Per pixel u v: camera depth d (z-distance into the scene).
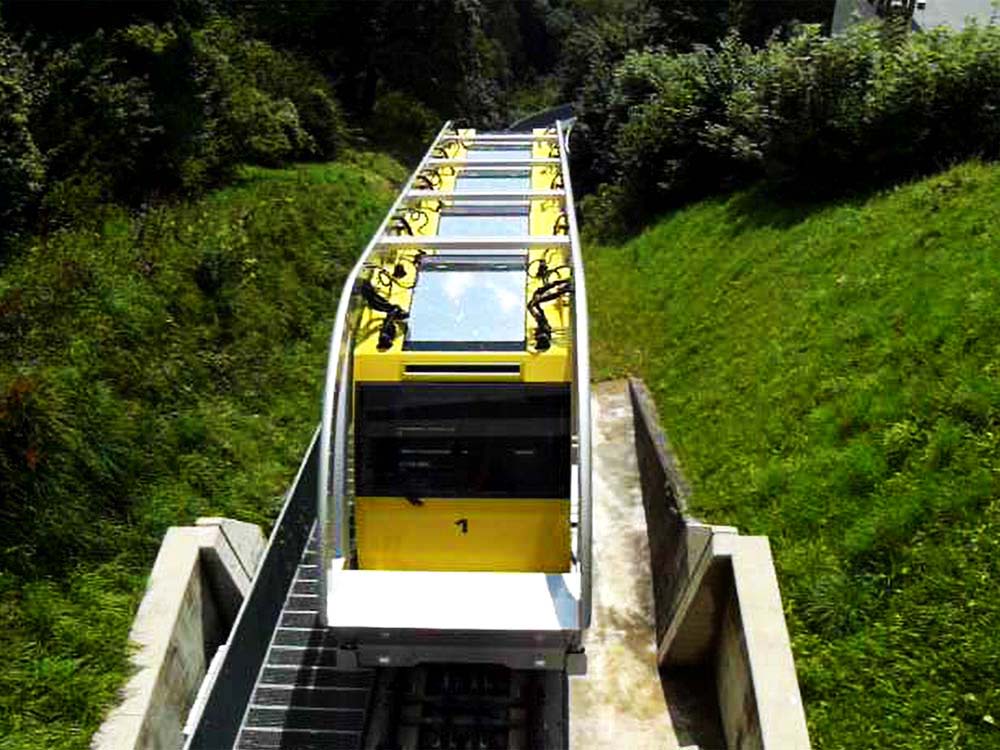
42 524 8.34
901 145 14.48
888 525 7.84
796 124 15.44
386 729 7.66
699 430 11.45
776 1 28.30
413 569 7.82
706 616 8.70
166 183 17.61
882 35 16.56
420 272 8.56
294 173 22.30
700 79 20.83
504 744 7.57
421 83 35.47
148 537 9.11
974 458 7.83
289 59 29.38
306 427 12.45
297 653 8.85
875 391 9.40
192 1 19.78
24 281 11.37
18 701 6.92
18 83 14.29
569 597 7.14
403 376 7.52
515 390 7.53
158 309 12.05
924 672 6.79
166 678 7.62
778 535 8.72
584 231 24.05
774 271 13.98
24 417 8.60
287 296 15.12
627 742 8.59
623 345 15.60
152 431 10.34
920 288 10.38
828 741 6.83
